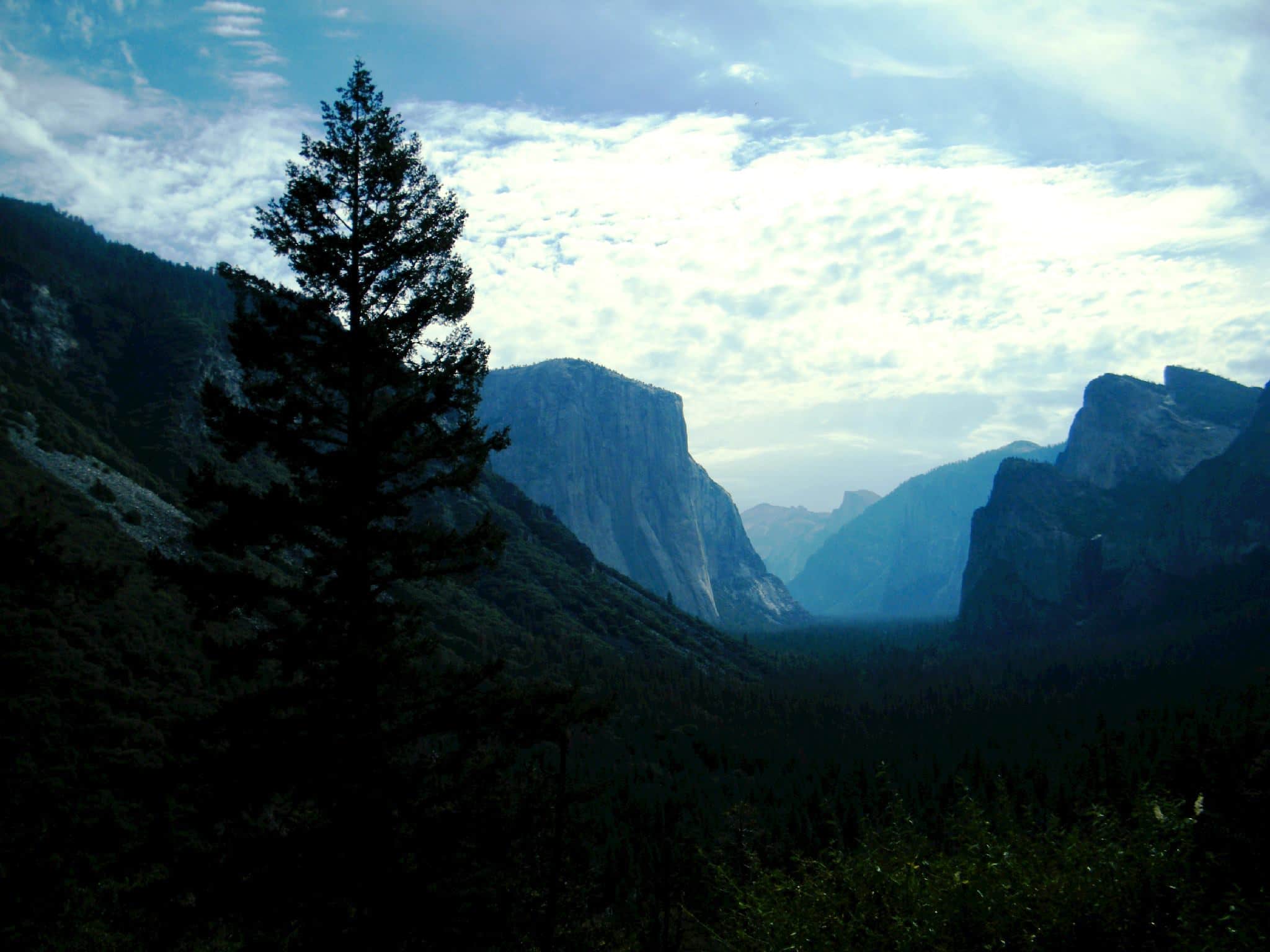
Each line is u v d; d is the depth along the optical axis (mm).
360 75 25562
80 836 29453
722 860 49281
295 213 24578
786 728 158500
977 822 14227
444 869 20703
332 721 20656
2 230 179000
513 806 22781
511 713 22531
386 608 23125
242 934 22906
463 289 26062
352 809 20344
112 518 94812
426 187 26391
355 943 19547
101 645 53469
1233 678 170750
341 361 24250
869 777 110125
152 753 42219
